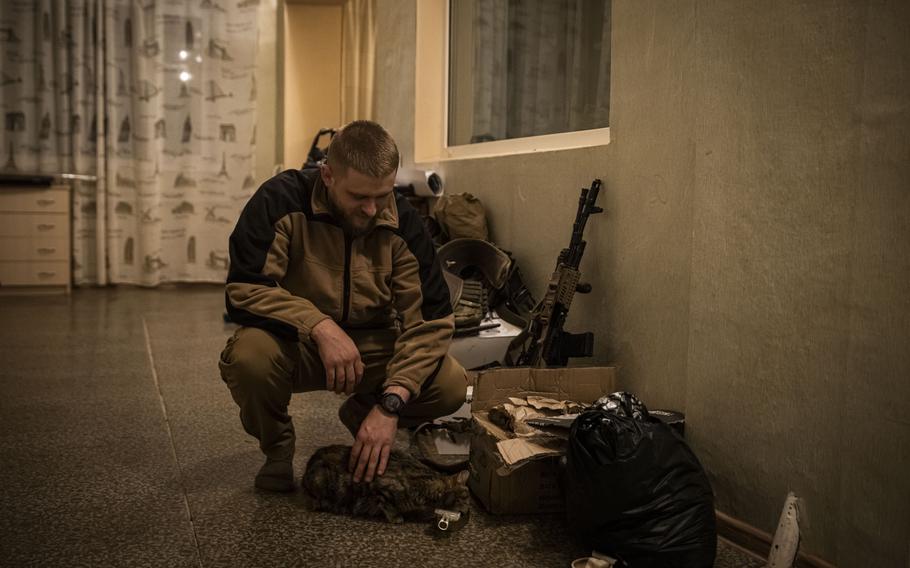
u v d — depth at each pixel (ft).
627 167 8.06
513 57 11.98
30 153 21.50
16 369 11.98
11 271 20.27
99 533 6.17
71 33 21.36
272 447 6.89
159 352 13.46
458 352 9.57
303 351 6.61
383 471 6.31
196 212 22.79
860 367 5.26
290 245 6.57
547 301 8.38
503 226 11.15
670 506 5.48
